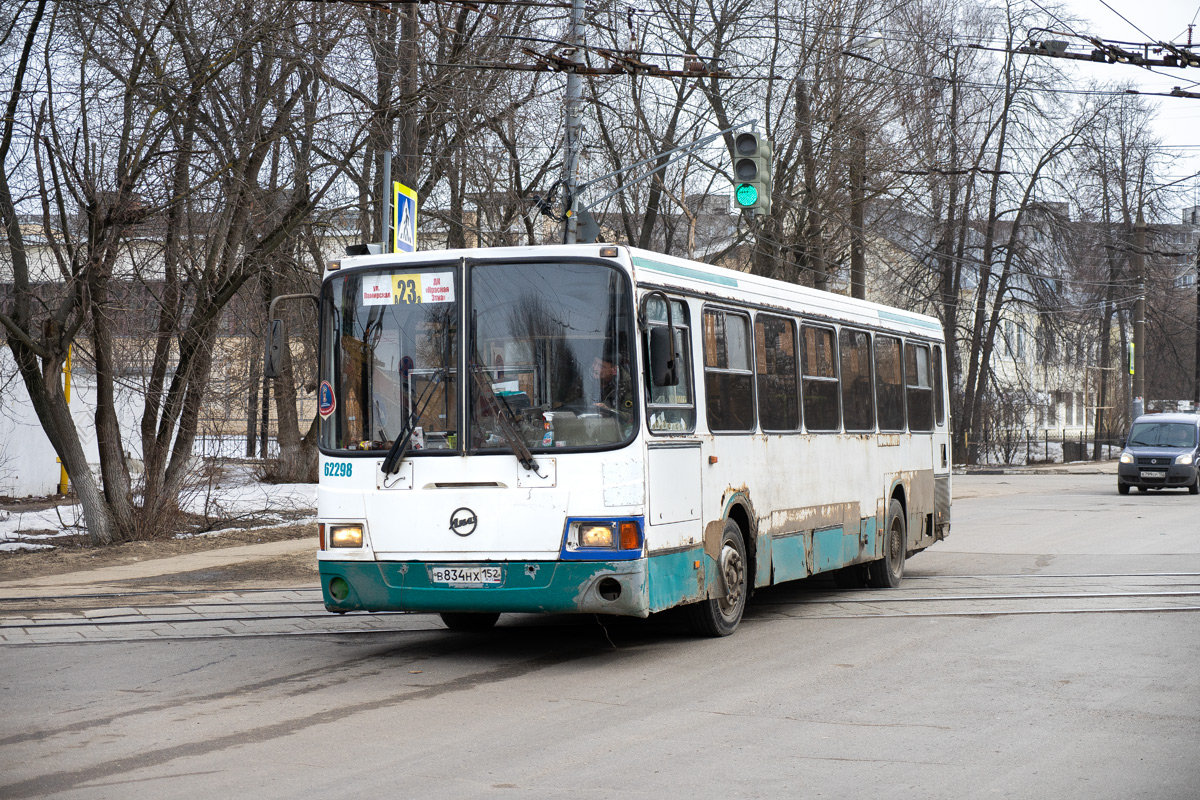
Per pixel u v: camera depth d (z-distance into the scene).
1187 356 62.69
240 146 19.25
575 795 5.84
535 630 11.44
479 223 25.67
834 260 35.69
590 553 8.97
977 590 13.67
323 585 9.61
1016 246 44.84
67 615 12.37
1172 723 7.27
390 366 9.53
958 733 7.04
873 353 14.10
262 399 30.27
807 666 9.23
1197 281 53.59
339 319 9.70
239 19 18.39
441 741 7.00
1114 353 61.16
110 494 19.34
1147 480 32.44
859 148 33.44
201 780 6.20
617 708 7.85
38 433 27.48
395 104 20.17
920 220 40.31
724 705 7.89
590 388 9.16
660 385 9.15
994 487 36.88
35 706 8.14
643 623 11.71
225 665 9.69
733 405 10.79
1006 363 58.81
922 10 35.44
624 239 36.03
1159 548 18.05
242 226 19.75
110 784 6.15
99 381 19.31
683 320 10.00
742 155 18.47
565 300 9.28
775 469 11.51
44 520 22.12
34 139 17.89
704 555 10.11
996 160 43.97
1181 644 10.04
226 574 15.71
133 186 18.05
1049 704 7.81
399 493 9.34
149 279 19.55
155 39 17.97
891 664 9.27
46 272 19.27
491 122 23.70
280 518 23.06
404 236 14.20
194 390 20.19
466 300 9.41
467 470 9.22
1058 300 45.53
